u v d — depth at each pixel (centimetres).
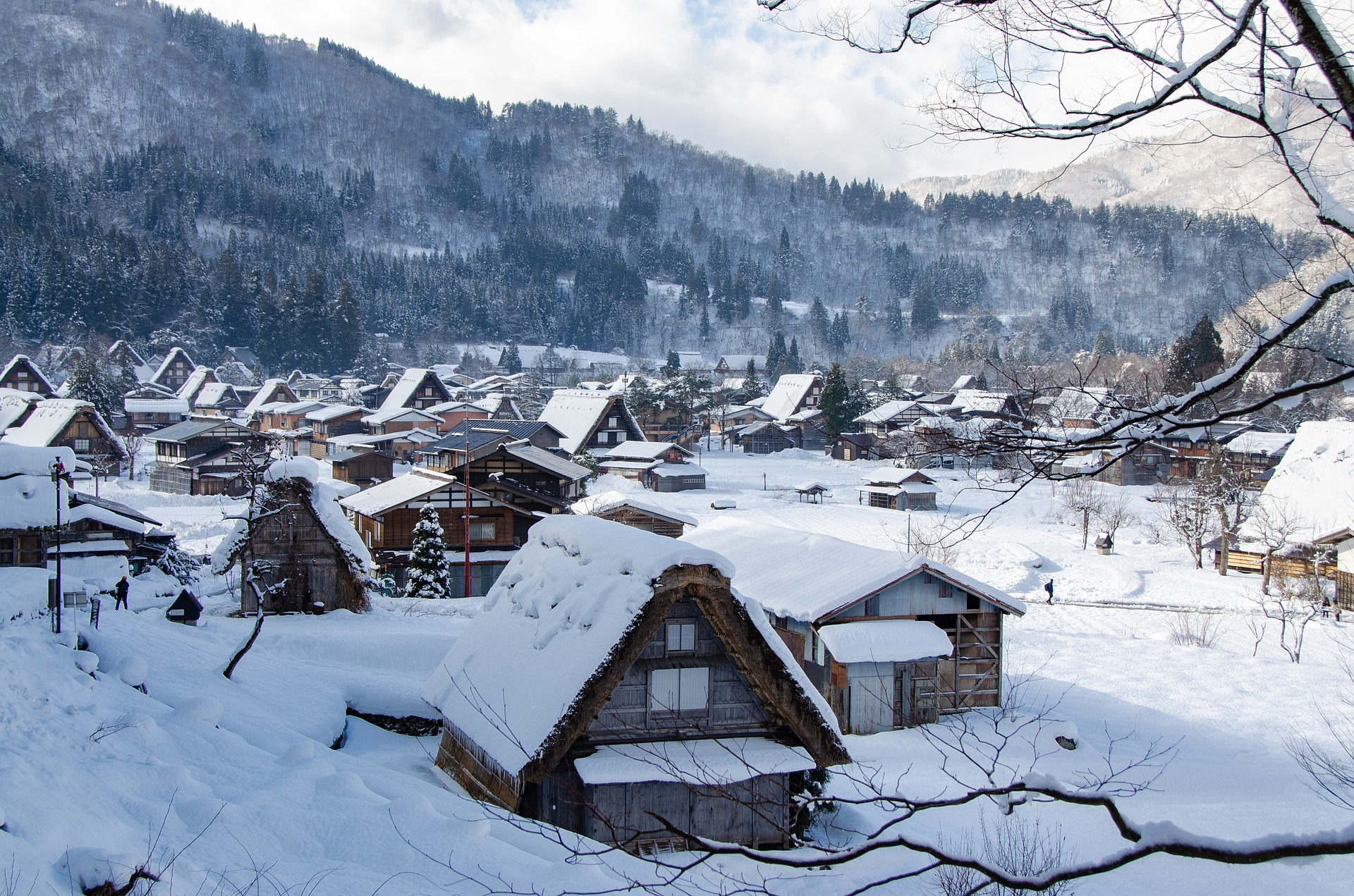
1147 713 2644
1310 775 2095
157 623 2378
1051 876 470
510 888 977
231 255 16250
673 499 7212
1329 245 534
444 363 17862
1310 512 4509
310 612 3005
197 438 7069
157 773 1165
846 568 2562
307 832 1105
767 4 554
